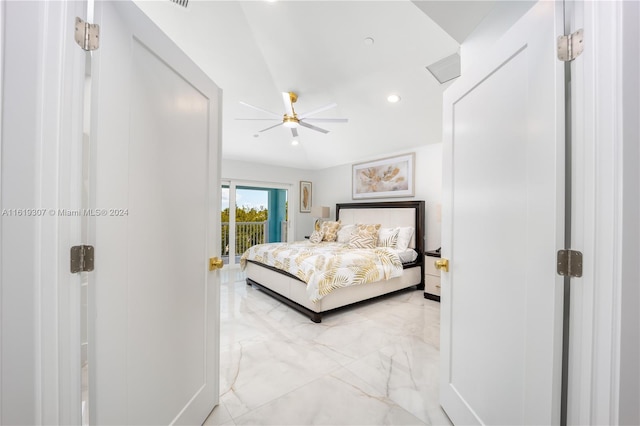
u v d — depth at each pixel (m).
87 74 0.86
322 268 2.99
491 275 1.17
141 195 1.02
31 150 0.72
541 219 0.91
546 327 0.88
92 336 0.84
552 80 0.86
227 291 4.11
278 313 3.19
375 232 4.35
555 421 0.85
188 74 1.28
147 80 1.04
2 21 0.69
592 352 0.76
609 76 0.73
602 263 0.74
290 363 2.09
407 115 3.73
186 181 1.29
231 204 5.73
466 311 1.35
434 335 2.59
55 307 0.75
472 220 1.31
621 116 0.71
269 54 3.04
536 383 0.93
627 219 0.71
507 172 1.08
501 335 1.11
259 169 5.98
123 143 0.93
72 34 0.77
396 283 3.81
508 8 1.41
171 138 1.18
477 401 1.26
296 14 2.42
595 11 0.76
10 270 0.72
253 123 4.52
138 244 1.01
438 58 2.64
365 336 2.57
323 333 2.63
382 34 2.48
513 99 1.05
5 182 0.70
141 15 1.00
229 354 2.23
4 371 0.72
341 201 6.07
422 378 1.89
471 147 1.33
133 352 0.99
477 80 1.28
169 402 1.18
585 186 0.78
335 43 2.67
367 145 4.86
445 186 1.55
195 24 2.58
